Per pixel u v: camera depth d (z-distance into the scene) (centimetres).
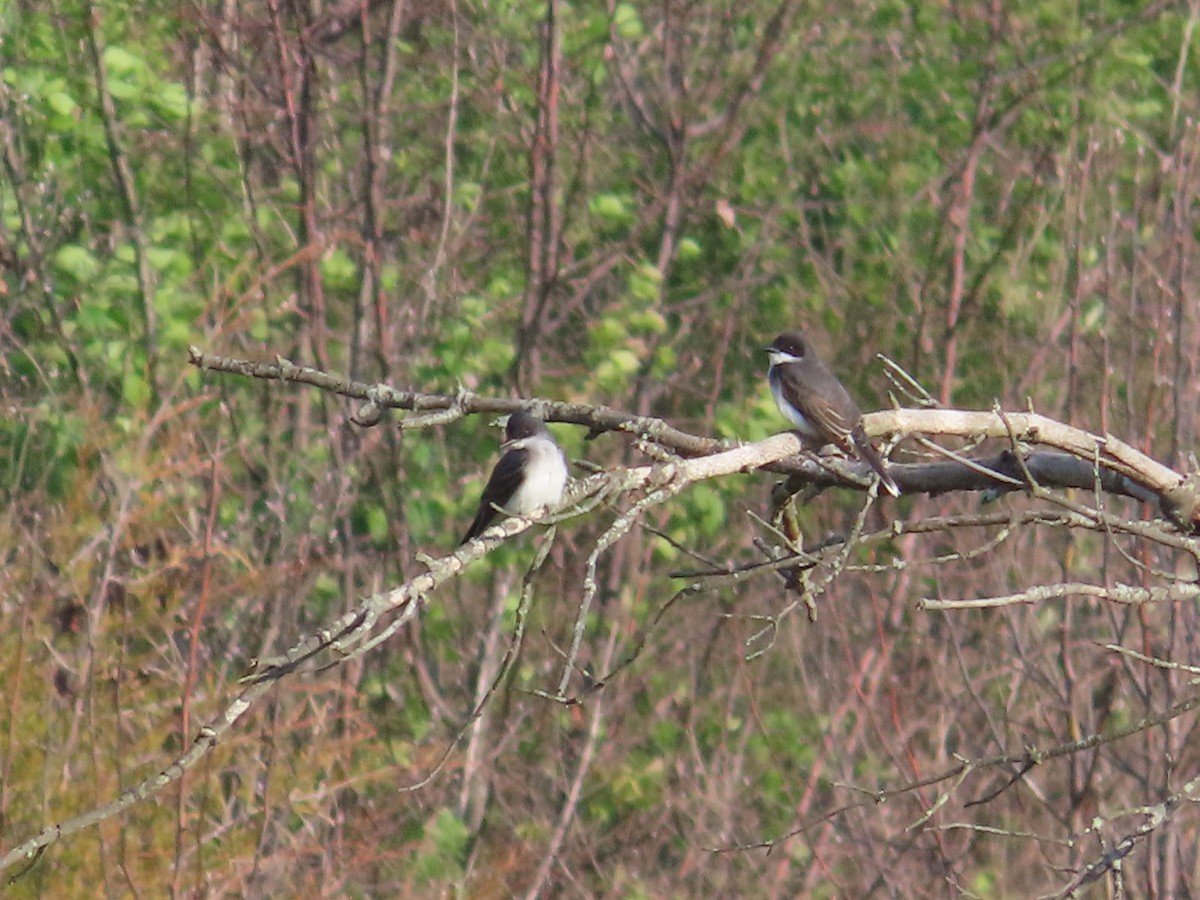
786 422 1598
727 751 1627
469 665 1741
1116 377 1571
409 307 1788
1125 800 1495
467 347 1602
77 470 1292
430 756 1576
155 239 1573
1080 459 832
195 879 1191
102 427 1291
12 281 1596
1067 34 1816
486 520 959
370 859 1395
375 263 1661
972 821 1543
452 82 1709
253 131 1766
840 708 1567
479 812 1644
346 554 1708
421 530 1603
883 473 786
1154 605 1433
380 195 1714
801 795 1642
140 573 1341
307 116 1695
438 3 1786
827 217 2000
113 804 525
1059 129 1828
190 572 1391
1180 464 1326
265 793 1238
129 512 1268
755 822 1636
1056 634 1582
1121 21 1808
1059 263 1750
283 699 1430
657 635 1727
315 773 1346
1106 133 1727
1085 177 1490
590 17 1762
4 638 1187
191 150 1633
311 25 1738
